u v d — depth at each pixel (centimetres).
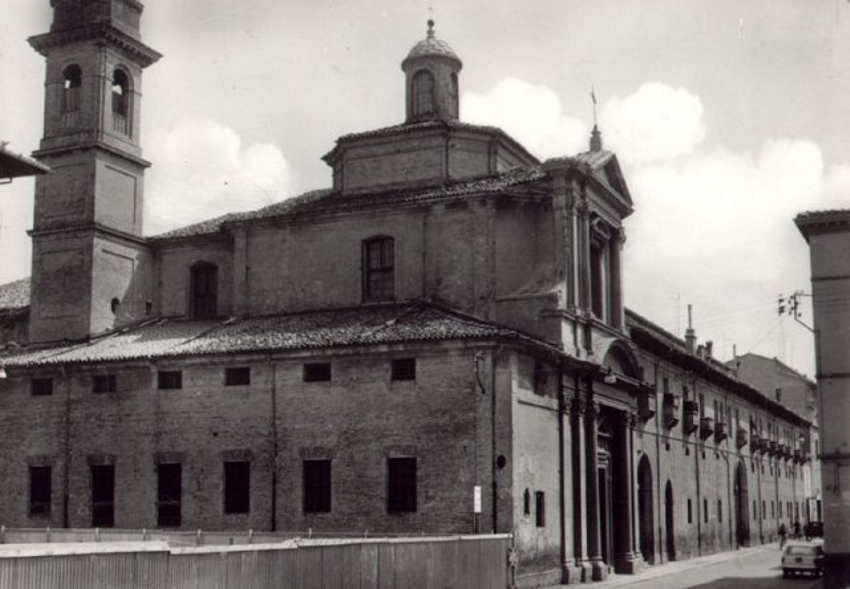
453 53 4462
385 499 3478
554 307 3778
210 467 3722
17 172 2167
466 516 3369
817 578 4050
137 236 4512
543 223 3950
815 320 3503
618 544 4384
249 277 4253
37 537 3594
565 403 3819
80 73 4453
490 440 3384
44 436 3997
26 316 4672
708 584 3712
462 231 3938
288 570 2053
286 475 3612
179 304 4503
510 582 3212
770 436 8212
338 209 4100
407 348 3494
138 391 3875
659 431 5150
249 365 3725
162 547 1802
